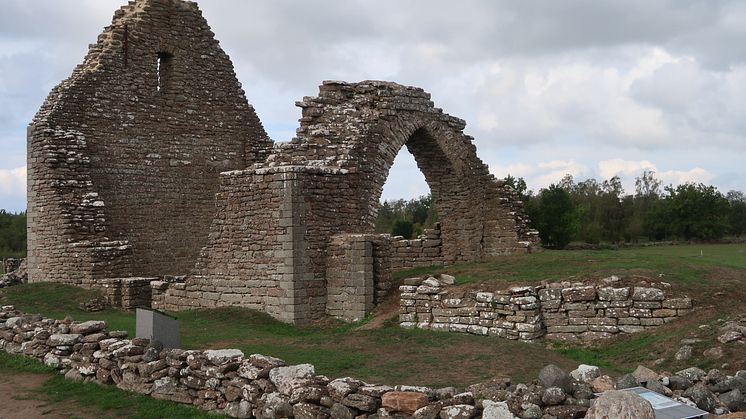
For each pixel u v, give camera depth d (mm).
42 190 27266
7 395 11984
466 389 9078
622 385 8609
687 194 62406
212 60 32844
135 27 30281
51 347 13891
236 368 10492
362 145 23578
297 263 20312
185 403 10891
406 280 18188
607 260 19766
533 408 7875
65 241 26438
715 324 13500
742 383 8898
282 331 19094
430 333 16219
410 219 70375
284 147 23031
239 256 21641
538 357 13750
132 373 11805
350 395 8969
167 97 31406
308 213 20750
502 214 29062
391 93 25500
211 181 32531
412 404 8547
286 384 9531
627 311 15094
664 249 45125
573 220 47375
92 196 27453
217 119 32875
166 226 31016
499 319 16172
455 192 29547
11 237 67500
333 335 17125
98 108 28938
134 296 24500
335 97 24922
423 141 28000
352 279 20281
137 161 30156
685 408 7863
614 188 68312
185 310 22734
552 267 19125
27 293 25156
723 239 61250
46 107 28141
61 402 11547
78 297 24500
